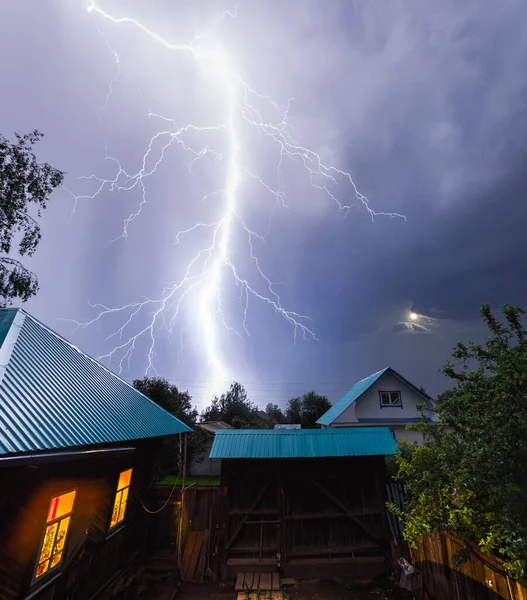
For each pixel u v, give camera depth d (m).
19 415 3.85
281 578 7.35
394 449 7.69
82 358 7.41
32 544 3.95
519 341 4.30
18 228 11.09
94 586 5.63
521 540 3.33
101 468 5.73
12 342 5.23
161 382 17.69
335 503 7.98
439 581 6.05
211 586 7.37
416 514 5.27
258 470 8.09
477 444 4.03
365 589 7.08
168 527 8.21
